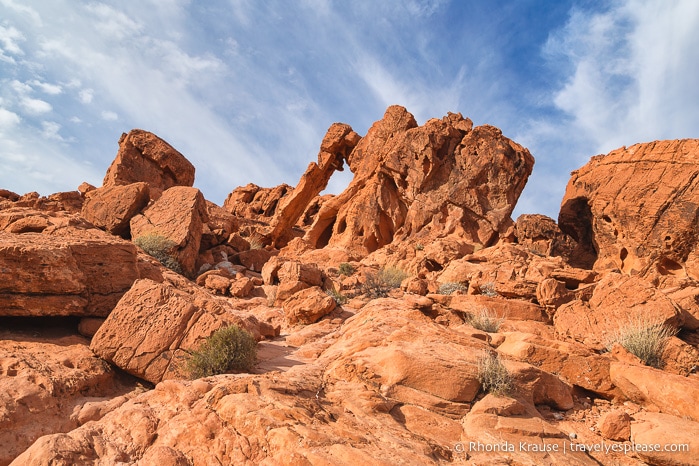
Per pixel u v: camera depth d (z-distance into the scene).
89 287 9.64
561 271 14.65
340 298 17.62
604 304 11.19
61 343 8.56
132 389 8.05
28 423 5.94
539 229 29.62
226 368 8.10
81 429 5.29
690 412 6.86
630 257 24.00
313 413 5.57
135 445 5.14
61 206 27.89
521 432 6.02
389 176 36.72
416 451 5.12
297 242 35.72
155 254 19.06
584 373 8.16
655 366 8.95
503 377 6.92
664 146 25.05
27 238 9.98
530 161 34.50
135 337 8.32
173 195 22.14
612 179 26.39
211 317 8.64
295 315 14.05
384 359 7.21
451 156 34.72
